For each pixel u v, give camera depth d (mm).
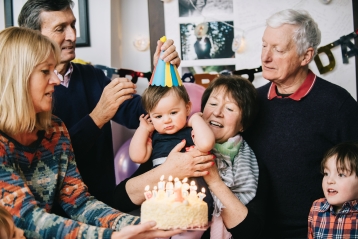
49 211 1757
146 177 1986
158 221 1562
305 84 2289
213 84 2207
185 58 3404
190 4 3398
